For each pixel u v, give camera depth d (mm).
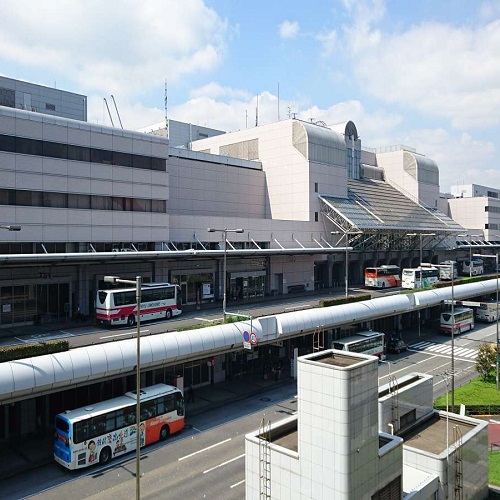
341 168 77750
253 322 35312
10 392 22609
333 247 74125
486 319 66875
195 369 37750
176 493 22203
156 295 45219
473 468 20750
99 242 47406
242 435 28891
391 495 15961
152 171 52281
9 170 41094
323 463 14555
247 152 79312
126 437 26250
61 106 67250
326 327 41031
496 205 122062
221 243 59938
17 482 23234
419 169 99812
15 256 36250
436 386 38781
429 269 77562
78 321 44219
